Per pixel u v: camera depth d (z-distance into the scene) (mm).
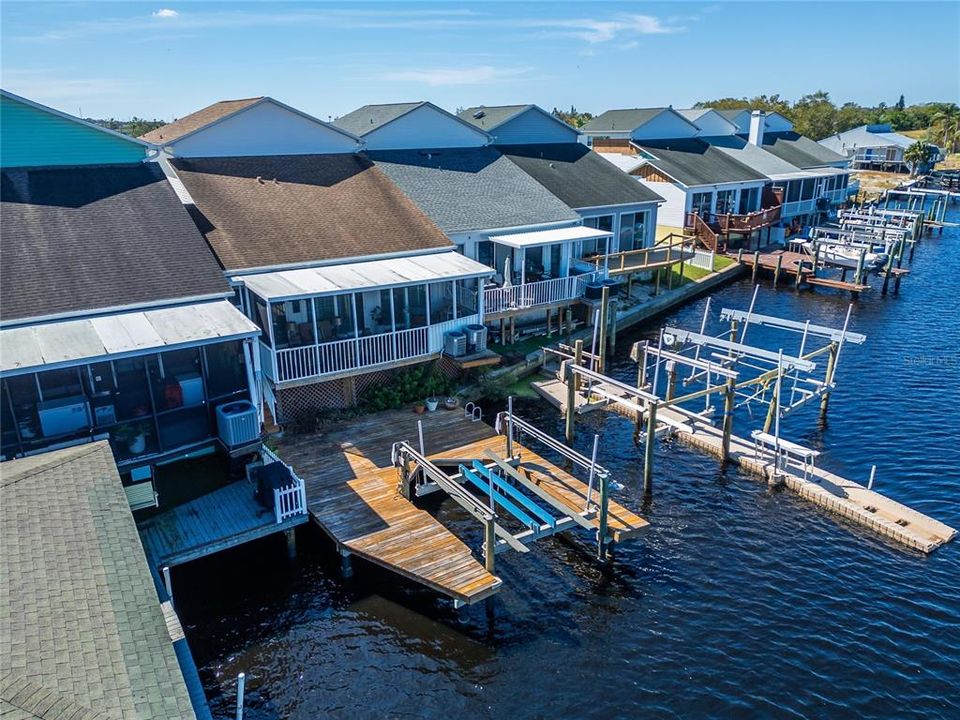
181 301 19703
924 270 50219
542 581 17484
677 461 23344
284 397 23094
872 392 28422
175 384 17578
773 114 72875
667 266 39688
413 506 18766
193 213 24984
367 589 17062
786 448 21703
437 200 31469
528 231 31656
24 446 16031
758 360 32469
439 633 15750
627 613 16438
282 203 27250
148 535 16625
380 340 23703
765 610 16531
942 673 14727
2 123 23438
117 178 24688
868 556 18406
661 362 31484
